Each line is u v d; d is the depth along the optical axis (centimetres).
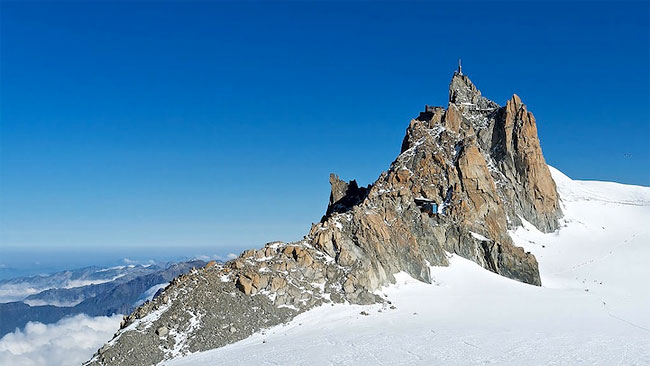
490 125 15850
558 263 13362
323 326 8069
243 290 8356
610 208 16775
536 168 15300
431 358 7019
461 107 16375
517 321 8925
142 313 8094
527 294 10644
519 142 15325
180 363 6744
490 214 13150
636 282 12312
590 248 14175
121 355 6912
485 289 10700
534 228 14838
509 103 15662
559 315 9494
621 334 8369
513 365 6875
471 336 7962
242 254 9269
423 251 11475
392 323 8375
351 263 9469
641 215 16312
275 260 9138
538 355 7275
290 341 7462
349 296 8956
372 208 11369
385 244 10550
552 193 15500
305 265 9169
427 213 12294
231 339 7512
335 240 9788
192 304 7925
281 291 8538
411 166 13512
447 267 11462
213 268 8962
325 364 6681
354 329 8012
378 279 9769
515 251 12156
